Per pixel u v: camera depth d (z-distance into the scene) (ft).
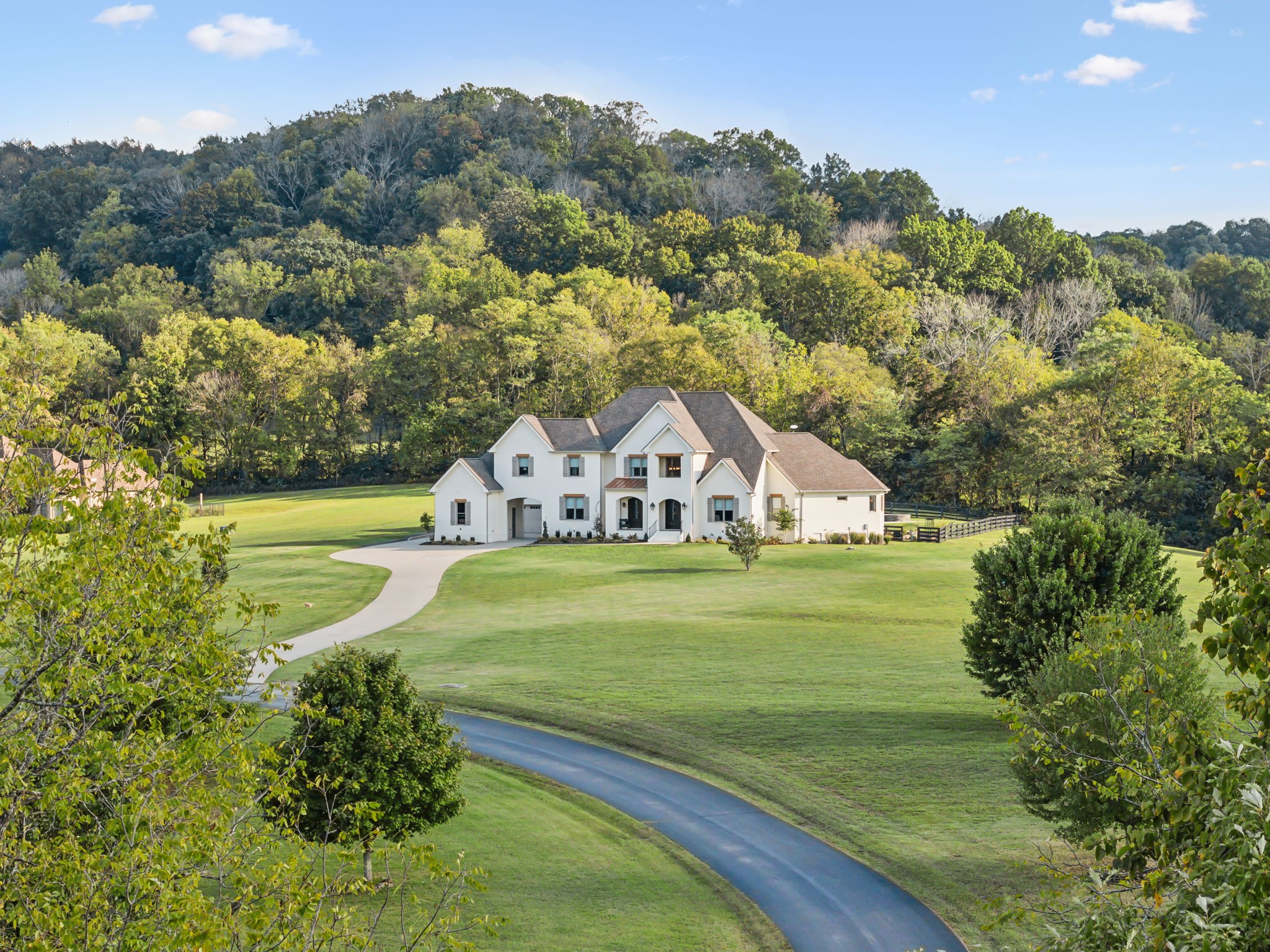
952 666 141.49
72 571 42.01
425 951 65.87
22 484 42.91
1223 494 35.91
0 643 42.32
